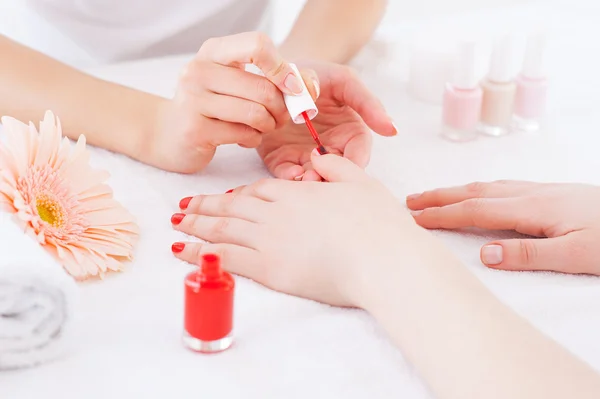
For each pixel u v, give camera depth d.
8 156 0.80
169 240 0.85
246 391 0.73
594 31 1.23
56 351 0.75
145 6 1.15
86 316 0.78
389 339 0.77
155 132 0.93
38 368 0.74
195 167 0.93
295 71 0.86
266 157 0.95
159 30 1.17
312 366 0.75
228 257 0.82
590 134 1.02
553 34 1.21
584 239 0.83
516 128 1.03
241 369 0.75
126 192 0.90
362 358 0.76
